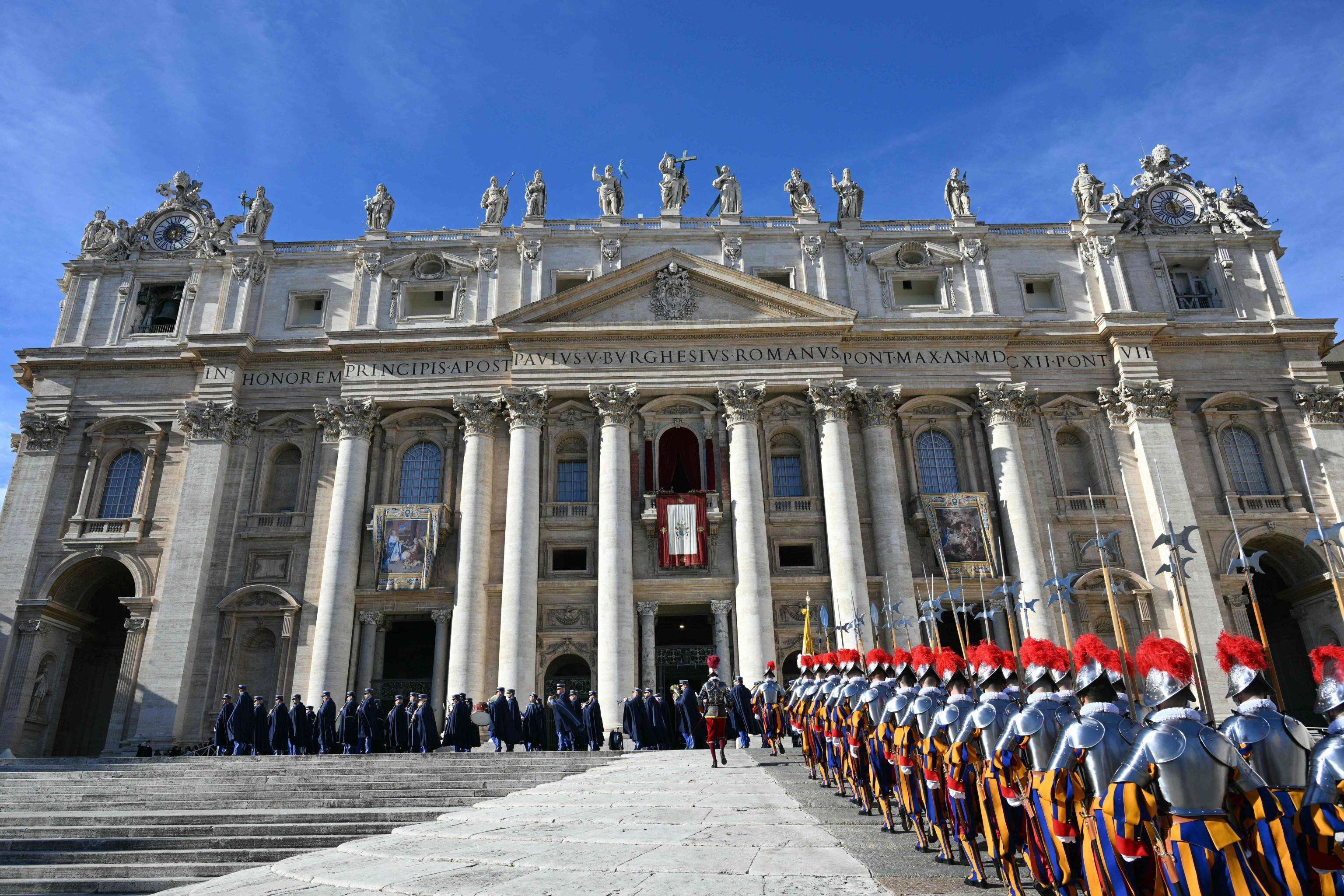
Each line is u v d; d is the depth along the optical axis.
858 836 13.23
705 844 12.87
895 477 42.69
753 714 29.12
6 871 15.92
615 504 41.34
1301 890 6.57
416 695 32.91
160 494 43.78
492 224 47.44
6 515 43.06
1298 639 44.81
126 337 46.91
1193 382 45.56
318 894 11.45
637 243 47.09
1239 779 6.83
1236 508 43.00
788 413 44.28
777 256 47.09
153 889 15.38
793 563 42.91
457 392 44.28
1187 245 48.47
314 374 45.38
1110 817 7.12
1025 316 46.41
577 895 10.10
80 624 44.56
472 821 16.88
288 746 31.34
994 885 10.14
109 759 31.03
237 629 41.16
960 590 35.22
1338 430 44.31
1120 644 10.68
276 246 47.88
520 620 39.53
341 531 41.28
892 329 44.72
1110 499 43.06
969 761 10.38
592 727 31.06
